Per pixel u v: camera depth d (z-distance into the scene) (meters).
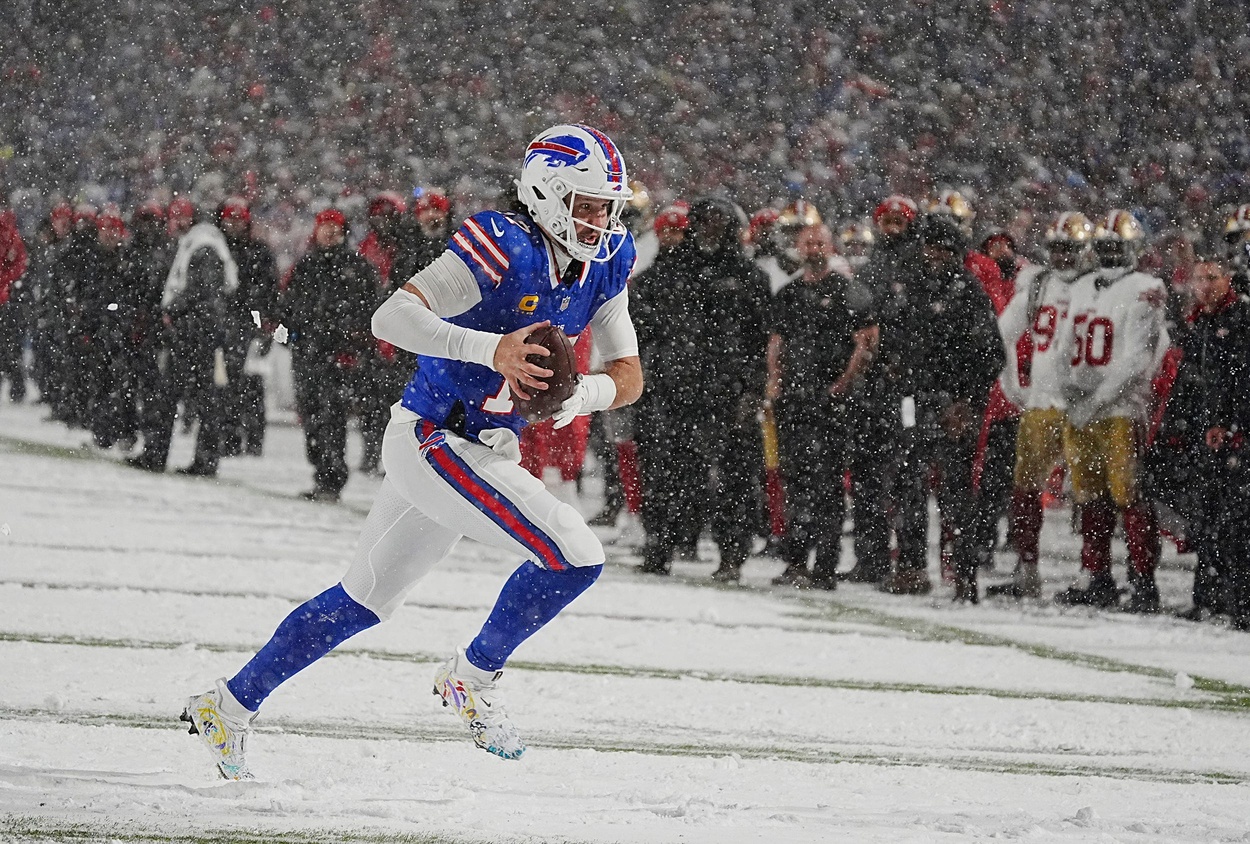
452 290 15.86
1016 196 63.50
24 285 69.19
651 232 36.91
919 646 28.62
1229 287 33.06
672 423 35.94
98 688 21.39
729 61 72.25
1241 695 25.33
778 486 40.22
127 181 82.00
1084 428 34.31
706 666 25.78
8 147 83.00
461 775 17.67
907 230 34.84
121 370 52.72
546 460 44.19
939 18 67.19
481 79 78.44
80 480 45.94
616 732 20.75
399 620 28.20
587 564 16.20
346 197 77.62
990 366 34.31
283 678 16.48
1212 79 61.41
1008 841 15.45
